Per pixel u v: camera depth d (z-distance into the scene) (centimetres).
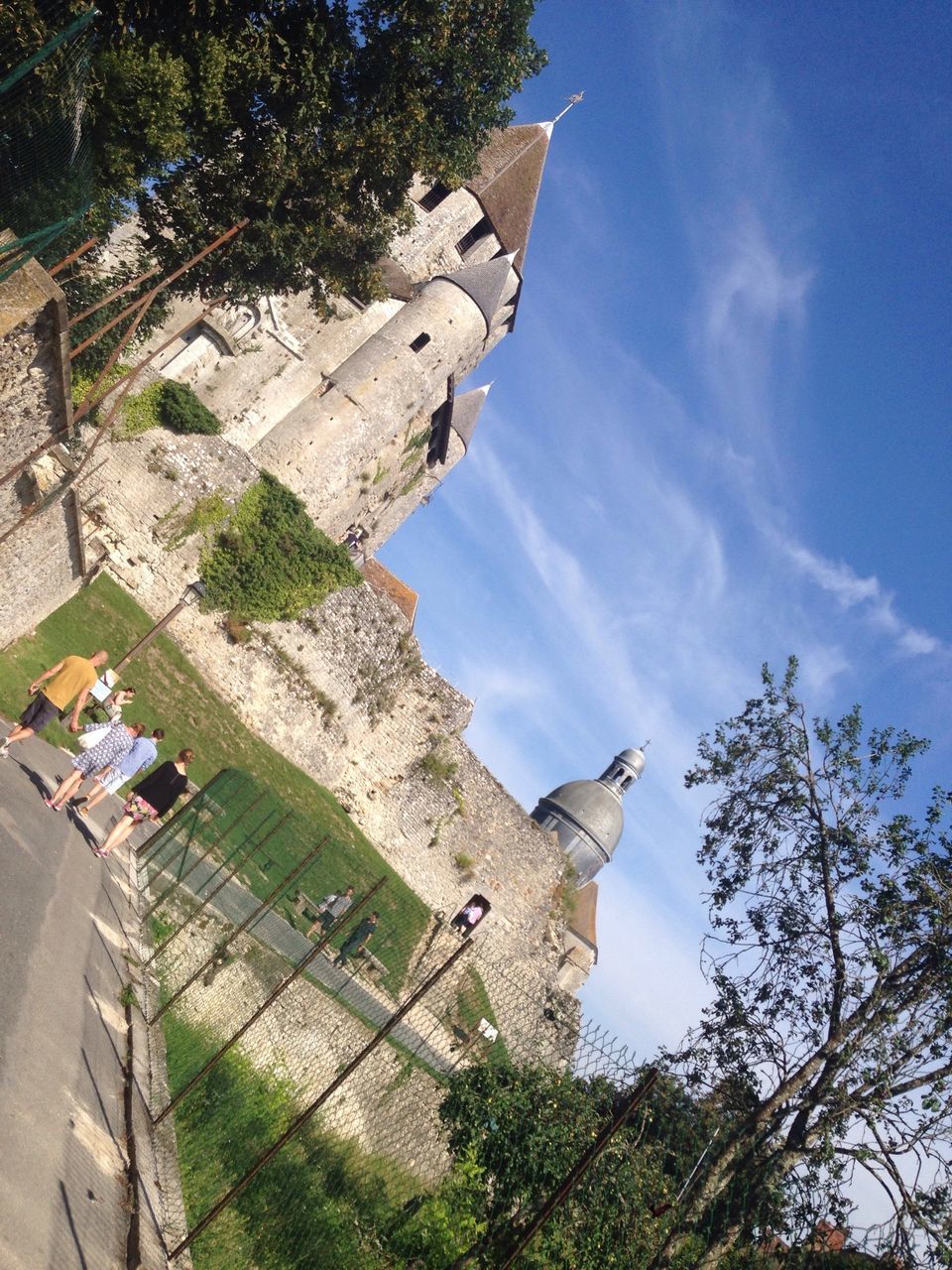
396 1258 810
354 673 4369
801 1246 908
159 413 3919
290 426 4872
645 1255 814
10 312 1113
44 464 1503
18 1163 566
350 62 1881
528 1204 818
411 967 1412
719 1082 1061
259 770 3684
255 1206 862
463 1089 897
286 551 4138
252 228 1978
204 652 3931
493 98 2006
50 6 1336
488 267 5459
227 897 1816
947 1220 902
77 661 1373
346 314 5134
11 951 842
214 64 1728
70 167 1261
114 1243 602
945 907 1054
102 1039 873
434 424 6200
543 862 4744
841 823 1170
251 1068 1109
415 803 4472
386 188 2031
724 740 1288
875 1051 991
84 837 1459
